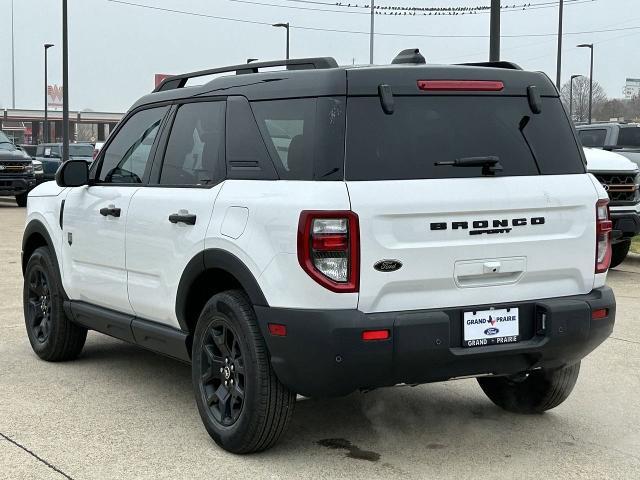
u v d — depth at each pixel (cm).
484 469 441
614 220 1083
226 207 452
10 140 2328
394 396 573
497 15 1520
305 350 405
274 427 438
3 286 988
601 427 513
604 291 467
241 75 481
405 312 413
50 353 645
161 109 547
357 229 401
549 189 448
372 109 421
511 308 439
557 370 504
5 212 2105
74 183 581
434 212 416
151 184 531
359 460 452
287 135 434
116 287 556
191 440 480
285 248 409
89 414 527
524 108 461
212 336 467
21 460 447
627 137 1350
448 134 434
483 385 553
